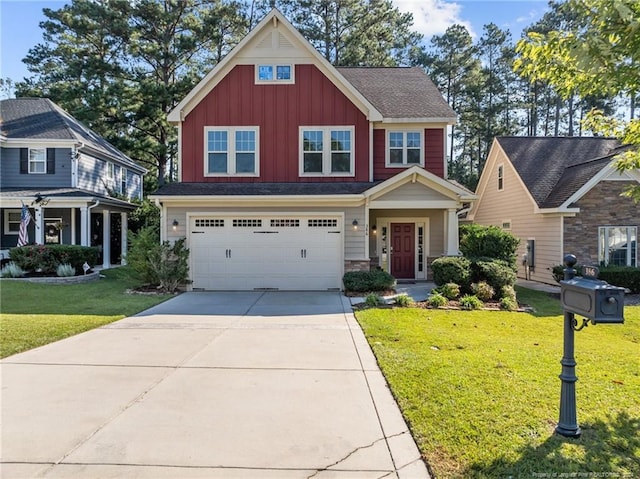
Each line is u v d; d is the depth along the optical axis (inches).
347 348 242.7
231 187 505.0
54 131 736.3
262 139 527.5
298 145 528.1
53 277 545.0
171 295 446.3
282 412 154.9
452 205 478.0
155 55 1035.9
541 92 1422.2
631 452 124.6
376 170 557.6
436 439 132.3
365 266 485.1
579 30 152.8
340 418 149.8
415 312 351.9
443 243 573.3
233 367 207.8
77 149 733.9
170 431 140.2
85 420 148.3
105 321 314.5
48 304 384.5
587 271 137.4
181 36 1032.2
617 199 538.0
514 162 676.1
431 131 559.5
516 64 177.5
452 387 174.4
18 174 718.5
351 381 187.5
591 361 214.5
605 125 215.9
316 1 1192.8
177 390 176.9
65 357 224.1
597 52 138.4
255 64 527.5
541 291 499.2
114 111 1019.3
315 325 305.1
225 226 486.3
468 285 421.7
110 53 1083.3
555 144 711.7
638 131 200.8
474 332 281.7
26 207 613.9
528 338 267.3
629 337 281.6
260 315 342.6
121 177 919.7
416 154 559.2
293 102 528.7
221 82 527.5
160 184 1097.4
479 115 1385.3
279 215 484.1
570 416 134.0
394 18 1248.8
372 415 152.3
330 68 522.6
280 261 486.6
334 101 530.6
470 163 1478.8
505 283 415.5
